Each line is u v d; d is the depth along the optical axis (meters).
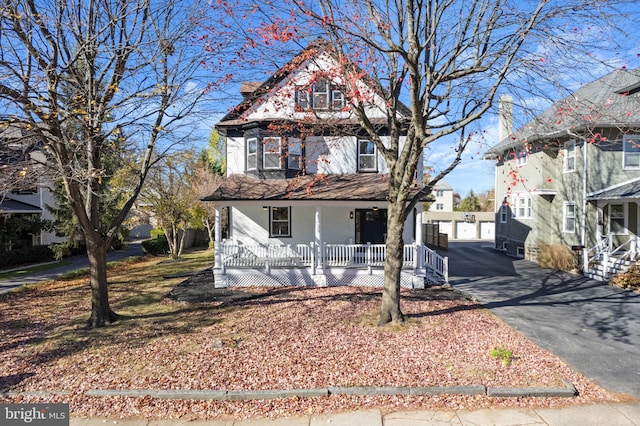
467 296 11.05
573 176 16.62
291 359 6.20
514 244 21.66
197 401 5.02
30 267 19.55
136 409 4.86
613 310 9.53
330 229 15.73
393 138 8.38
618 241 16.03
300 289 12.23
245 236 15.71
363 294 11.32
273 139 13.73
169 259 23.08
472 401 4.97
